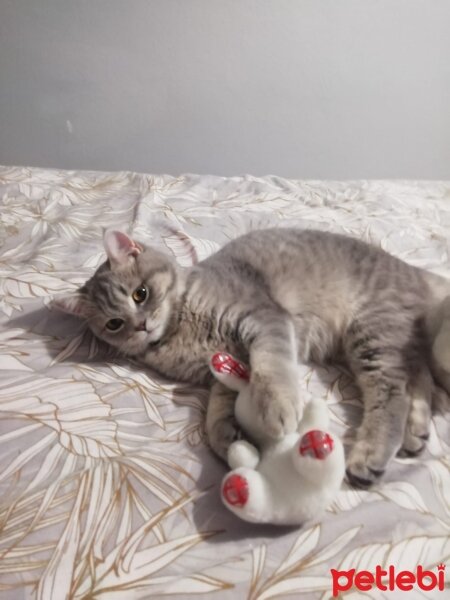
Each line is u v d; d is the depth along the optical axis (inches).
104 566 10.1
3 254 25.1
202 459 13.0
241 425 13.9
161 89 42.6
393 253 24.7
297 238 22.2
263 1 39.4
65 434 13.6
